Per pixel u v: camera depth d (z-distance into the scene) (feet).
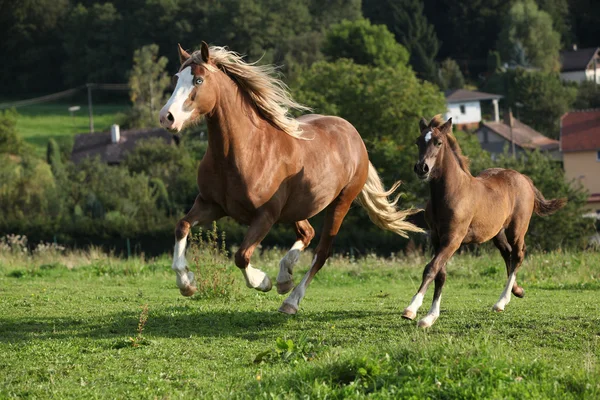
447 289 50.52
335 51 246.27
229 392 22.52
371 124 139.33
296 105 31.76
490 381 21.58
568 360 25.49
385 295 45.34
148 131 241.35
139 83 306.35
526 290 48.42
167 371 24.95
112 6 367.66
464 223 32.68
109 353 27.12
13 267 62.49
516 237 36.96
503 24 378.94
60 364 25.70
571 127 217.15
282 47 326.03
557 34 378.53
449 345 24.57
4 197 147.64
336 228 34.96
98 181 164.96
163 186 162.20
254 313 34.81
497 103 312.50
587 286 50.88
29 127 328.49
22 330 31.30
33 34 382.22
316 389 21.59
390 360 23.67
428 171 31.32
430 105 141.90
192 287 29.07
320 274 59.57
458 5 391.45
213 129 29.12
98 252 73.82
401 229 37.86
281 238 113.19
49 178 158.10
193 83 28.35
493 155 244.83
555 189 115.85
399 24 357.00
